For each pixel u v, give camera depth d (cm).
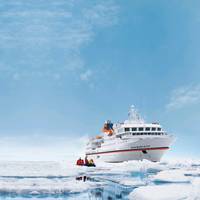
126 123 5422
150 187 1830
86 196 2075
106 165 4741
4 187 2303
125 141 5016
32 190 2216
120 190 2312
